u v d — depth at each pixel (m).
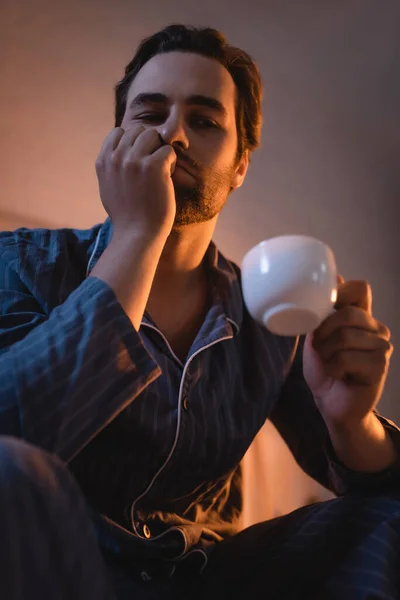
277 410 1.42
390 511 0.98
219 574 1.08
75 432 0.78
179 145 1.13
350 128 2.92
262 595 0.99
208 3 2.62
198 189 1.16
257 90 1.41
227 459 1.17
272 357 1.29
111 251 0.92
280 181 2.73
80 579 0.54
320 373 1.04
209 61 1.26
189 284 1.27
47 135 2.32
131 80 1.36
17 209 2.24
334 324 0.97
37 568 0.50
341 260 2.80
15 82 2.28
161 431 1.07
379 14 2.73
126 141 0.99
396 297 2.88
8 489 0.51
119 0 2.47
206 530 1.18
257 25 2.72
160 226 0.94
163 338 1.14
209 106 1.22
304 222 2.75
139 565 1.05
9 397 0.76
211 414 1.15
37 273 1.13
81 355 0.81
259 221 2.66
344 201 2.86
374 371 0.98
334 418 1.04
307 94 2.84
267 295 0.82
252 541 1.10
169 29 1.31
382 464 1.09
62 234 1.25
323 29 2.78
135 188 0.95
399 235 2.94
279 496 2.27
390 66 2.88
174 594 1.07
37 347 0.80
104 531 1.03
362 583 0.89
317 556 0.97
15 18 2.29
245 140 1.41
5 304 1.10
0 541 0.48
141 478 1.08
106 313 0.84
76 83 2.37
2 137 2.25
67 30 2.38
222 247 2.60
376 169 2.96
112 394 0.81
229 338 1.22
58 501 0.55
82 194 2.35
